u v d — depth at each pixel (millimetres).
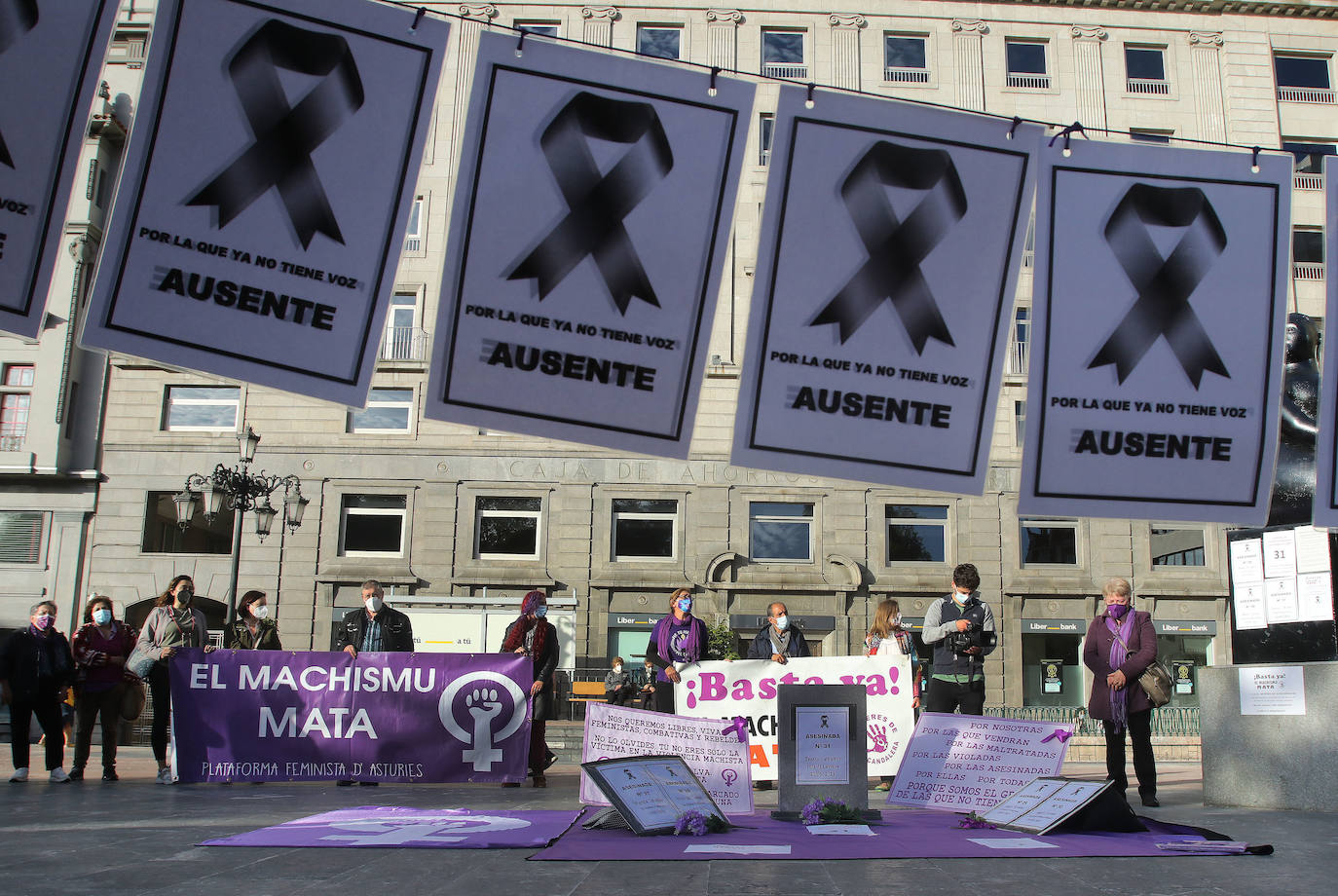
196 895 3535
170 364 5434
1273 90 29641
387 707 8891
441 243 27703
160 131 5496
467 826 5496
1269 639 7613
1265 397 6281
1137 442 6195
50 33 5418
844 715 6305
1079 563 27094
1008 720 7316
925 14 29391
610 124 5871
